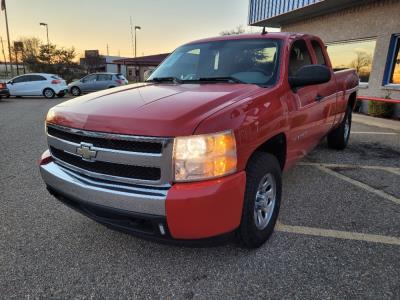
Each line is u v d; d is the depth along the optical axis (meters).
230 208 2.21
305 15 13.77
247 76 3.21
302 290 2.31
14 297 2.28
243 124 2.29
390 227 3.17
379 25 10.59
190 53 3.88
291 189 4.14
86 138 2.36
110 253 2.79
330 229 3.14
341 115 5.20
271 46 3.44
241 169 2.28
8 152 6.04
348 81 5.25
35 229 3.18
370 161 5.37
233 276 2.46
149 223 2.21
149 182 2.17
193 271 2.53
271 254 2.73
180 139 2.06
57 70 36.22
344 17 12.05
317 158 5.53
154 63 33.91
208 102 2.38
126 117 2.21
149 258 2.71
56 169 2.70
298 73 3.11
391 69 10.51
